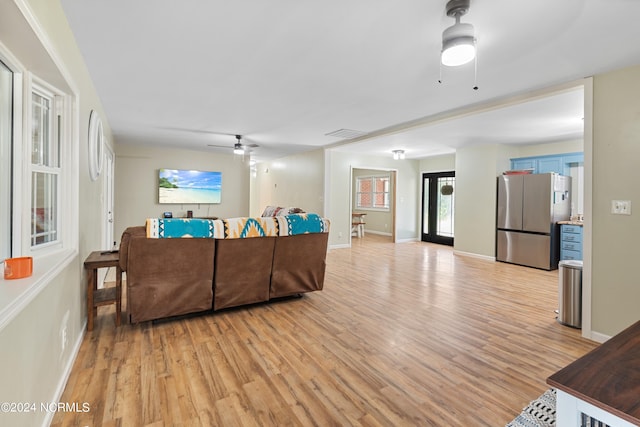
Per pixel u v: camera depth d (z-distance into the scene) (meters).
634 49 2.17
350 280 4.36
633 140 2.42
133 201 6.51
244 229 2.94
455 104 3.50
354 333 2.63
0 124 1.55
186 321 2.84
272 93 3.18
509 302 3.46
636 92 2.41
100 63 2.50
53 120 2.08
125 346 2.33
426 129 4.56
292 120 4.29
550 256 5.04
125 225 6.45
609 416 0.77
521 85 2.89
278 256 3.22
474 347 2.41
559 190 5.20
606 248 2.54
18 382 1.17
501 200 5.71
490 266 5.33
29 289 1.21
